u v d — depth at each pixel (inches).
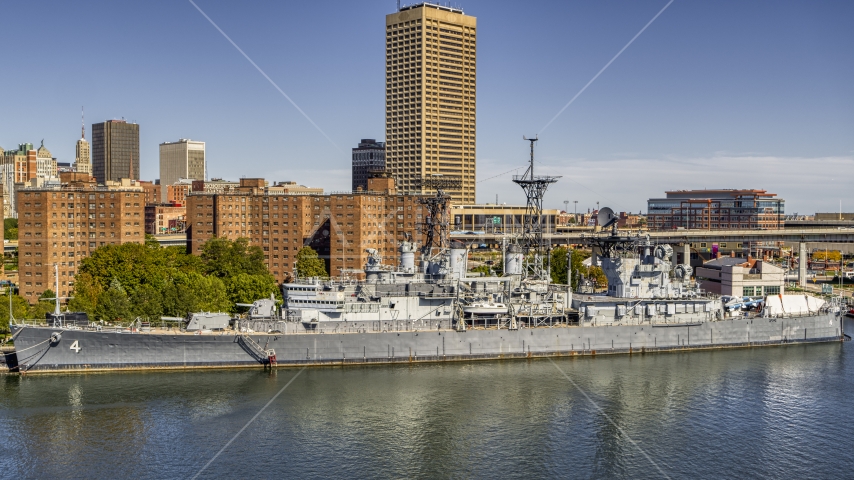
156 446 2970.0
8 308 4281.5
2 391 3558.1
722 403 3555.6
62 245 6215.6
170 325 4178.2
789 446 3058.6
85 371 3850.9
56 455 2876.5
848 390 3757.4
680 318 4527.6
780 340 4699.8
